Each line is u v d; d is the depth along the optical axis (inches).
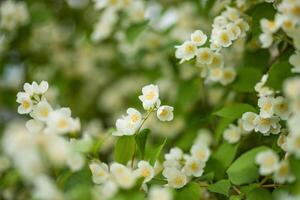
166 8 58.5
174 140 53.0
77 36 66.6
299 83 26.9
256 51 42.9
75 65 68.7
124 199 28.6
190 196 32.7
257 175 33.0
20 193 44.4
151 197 28.2
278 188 32.0
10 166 38.3
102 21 54.2
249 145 38.3
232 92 44.8
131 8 51.8
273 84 34.6
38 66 66.1
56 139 26.8
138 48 56.7
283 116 33.1
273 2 37.1
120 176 29.6
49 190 26.3
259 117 33.9
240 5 41.3
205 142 42.9
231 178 33.4
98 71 69.3
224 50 45.2
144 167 32.5
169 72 55.7
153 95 34.2
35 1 63.0
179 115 52.1
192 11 56.4
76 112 68.4
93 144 37.7
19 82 64.7
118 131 34.5
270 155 29.5
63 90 66.7
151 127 54.9
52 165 27.0
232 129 38.9
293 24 32.0
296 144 27.8
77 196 27.9
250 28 40.0
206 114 47.8
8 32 60.2
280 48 40.8
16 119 65.0
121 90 69.7
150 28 54.7
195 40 36.6
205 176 35.9
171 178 33.1
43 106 33.7
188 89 50.8
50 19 61.8
